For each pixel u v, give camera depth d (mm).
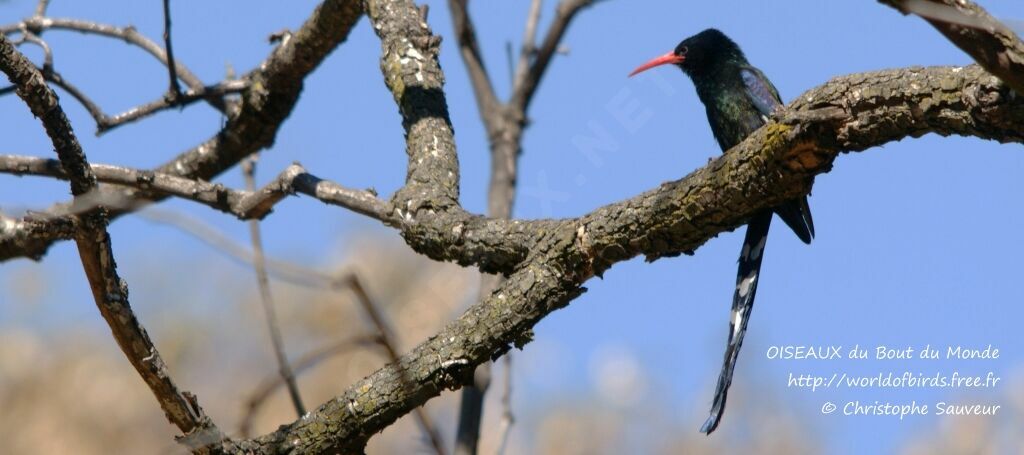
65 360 16938
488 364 11211
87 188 7809
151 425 16797
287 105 12586
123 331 7930
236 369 16984
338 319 16359
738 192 7699
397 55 11102
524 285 8531
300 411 8594
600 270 8492
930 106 6738
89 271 7781
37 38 11336
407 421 15766
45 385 16719
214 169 13164
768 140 7438
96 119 11562
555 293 8516
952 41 5727
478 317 8578
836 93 7148
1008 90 6320
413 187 9828
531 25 13758
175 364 16844
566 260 8492
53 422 16438
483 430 16422
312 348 16281
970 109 6527
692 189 7891
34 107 7559
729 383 9367
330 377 15992
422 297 13281
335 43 12070
